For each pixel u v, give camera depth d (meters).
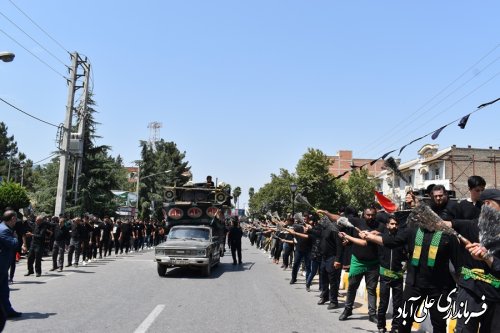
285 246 18.27
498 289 4.60
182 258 14.92
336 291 9.95
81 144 25.05
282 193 58.75
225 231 23.53
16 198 25.81
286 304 10.41
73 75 24.05
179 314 8.86
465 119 11.04
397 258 7.45
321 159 45.84
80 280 13.45
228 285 13.39
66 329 7.41
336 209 45.38
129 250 28.34
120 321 8.09
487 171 46.84
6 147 92.06
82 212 36.16
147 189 59.28
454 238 5.35
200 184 23.17
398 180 54.03
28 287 11.92
